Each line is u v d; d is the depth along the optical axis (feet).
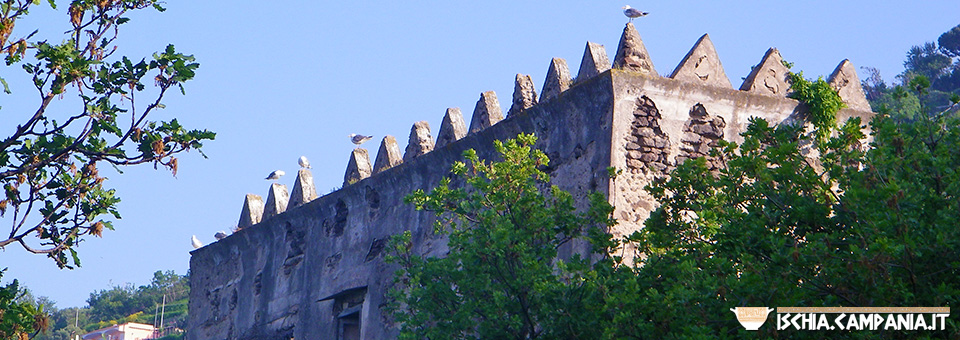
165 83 75.20
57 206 78.02
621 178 97.66
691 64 103.81
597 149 99.45
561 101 103.40
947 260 64.13
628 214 97.04
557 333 81.66
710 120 102.58
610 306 72.95
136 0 76.84
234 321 143.43
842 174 72.84
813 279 66.95
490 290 84.38
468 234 86.53
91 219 78.48
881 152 69.46
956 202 66.13
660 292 77.15
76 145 75.15
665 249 80.59
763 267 69.36
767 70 106.93
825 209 70.95
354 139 131.23
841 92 110.42
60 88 73.31
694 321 69.15
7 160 75.97
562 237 98.84
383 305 118.52
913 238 63.21
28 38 73.00
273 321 135.64
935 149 72.74
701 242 77.10
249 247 143.64
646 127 100.01
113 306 414.62
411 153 120.57
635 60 102.12
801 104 106.32
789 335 67.00
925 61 401.49
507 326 83.71
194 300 153.38
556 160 103.96
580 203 99.71
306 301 130.93
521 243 83.56
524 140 90.79
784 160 73.77
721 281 68.74
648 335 71.36
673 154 100.32
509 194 87.66
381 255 120.78
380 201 123.34
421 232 115.85
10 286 80.53
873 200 65.10
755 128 77.15
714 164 101.30
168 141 75.51
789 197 73.15
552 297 82.02
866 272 62.39
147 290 427.33
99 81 74.54
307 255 132.87
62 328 392.06
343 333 125.90
